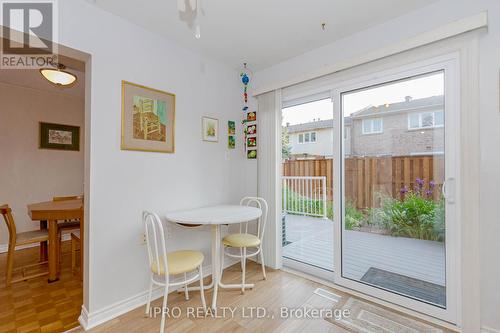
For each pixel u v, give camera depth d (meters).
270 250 2.78
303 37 2.24
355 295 2.15
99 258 1.82
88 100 1.83
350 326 1.73
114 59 1.91
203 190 2.60
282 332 1.68
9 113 3.54
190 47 2.43
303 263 2.71
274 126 2.74
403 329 1.69
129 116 2.00
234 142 2.96
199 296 2.17
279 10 1.85
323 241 3.46
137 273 2.03
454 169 1.70
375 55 1.97
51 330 1.72
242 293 2.20
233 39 2.28
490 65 1.55
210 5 1.79
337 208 2.32
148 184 2.12
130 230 2.00
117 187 1.92
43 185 3.82
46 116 3.87
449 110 1.72
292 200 3.84
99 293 1.81
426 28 1.79
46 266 2.86
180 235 2.38
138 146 2.05
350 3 1.77
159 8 1.83
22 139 3.64
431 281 1.88
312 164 3.55
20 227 3.59
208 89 2.66
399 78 1.94
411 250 1.98
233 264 2.89
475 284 1.58
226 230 2.85
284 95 2.72
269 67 2.86
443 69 1.75
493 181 1.55
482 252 1.59
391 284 2.08
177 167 2.35
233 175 2.95
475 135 1.58
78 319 1.83
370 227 2.19
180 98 2.38
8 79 3.37
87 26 1.76
